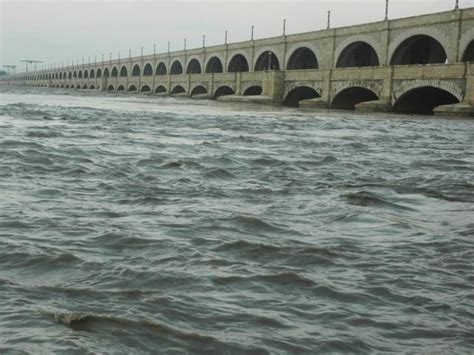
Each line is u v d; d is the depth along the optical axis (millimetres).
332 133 29516
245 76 89312
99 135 23797
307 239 7797
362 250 7312
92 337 4535
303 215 9359
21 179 12156
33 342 4379
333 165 16547
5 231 7688
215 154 17969
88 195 10594
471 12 54062
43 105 52281
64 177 12719
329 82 70000
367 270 6500
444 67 52844
